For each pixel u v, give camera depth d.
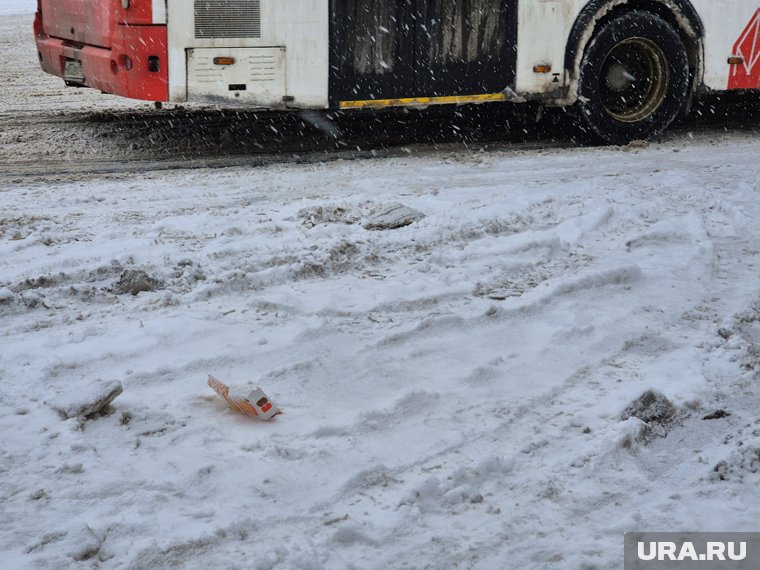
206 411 3.77
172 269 5.22
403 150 8.95
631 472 3.42
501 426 3.72
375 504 3.19
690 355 4.37
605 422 3.75
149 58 7.90
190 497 3.19
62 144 8.92
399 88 8.55
